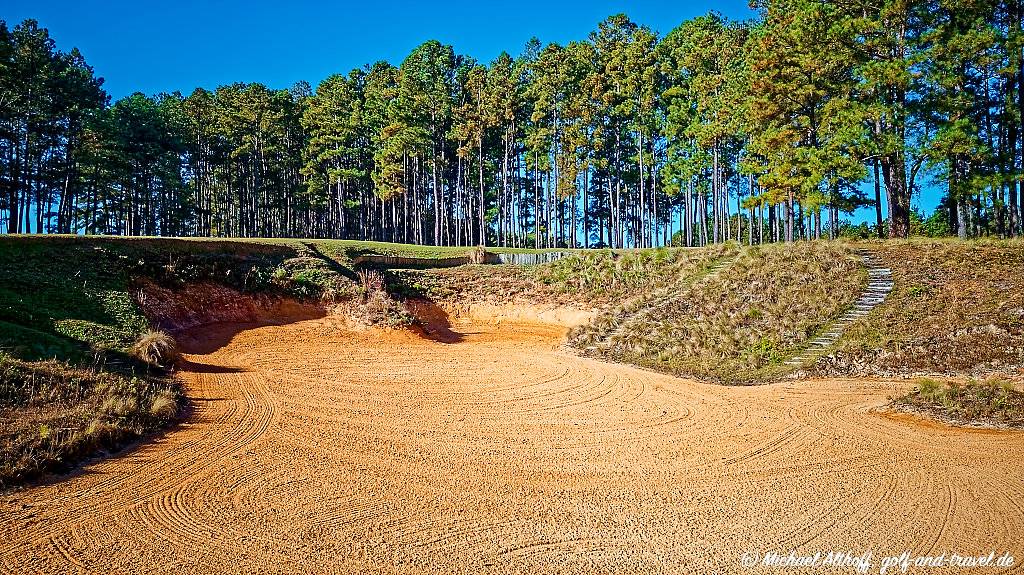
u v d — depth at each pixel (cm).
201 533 789
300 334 2434
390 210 7356
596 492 943
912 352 1748
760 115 3372
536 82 5666
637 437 1244
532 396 1631
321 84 6078
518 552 745
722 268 2973
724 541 774
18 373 1250
